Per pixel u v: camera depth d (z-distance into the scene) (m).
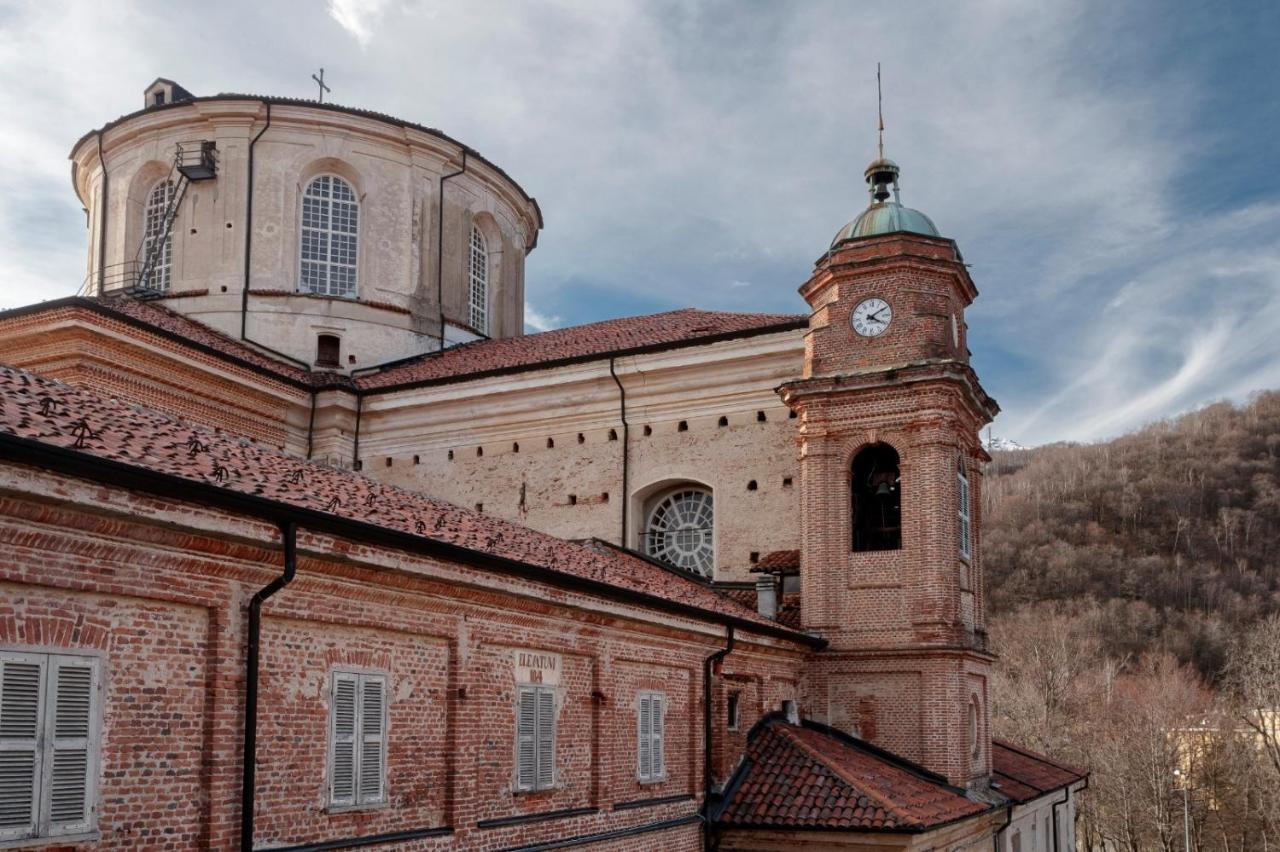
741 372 33.56
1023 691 69.94
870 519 30.08
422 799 15.93
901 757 27.84
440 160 43.00
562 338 40.00
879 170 32.62
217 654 12.81
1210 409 147.38
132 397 30.98
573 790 19.45
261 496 12.89
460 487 36.41
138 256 41.59
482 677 17.19
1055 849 37.66
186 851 12.38
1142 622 103.25
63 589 11.23
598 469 34.81
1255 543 119.38
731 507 33.06
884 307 29.94
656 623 21.38
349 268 41.41
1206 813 62.88
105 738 11.61
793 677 28.14
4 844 10.55
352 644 14.91
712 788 23.89
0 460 10.14
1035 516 129.00
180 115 40.53
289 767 13.78
